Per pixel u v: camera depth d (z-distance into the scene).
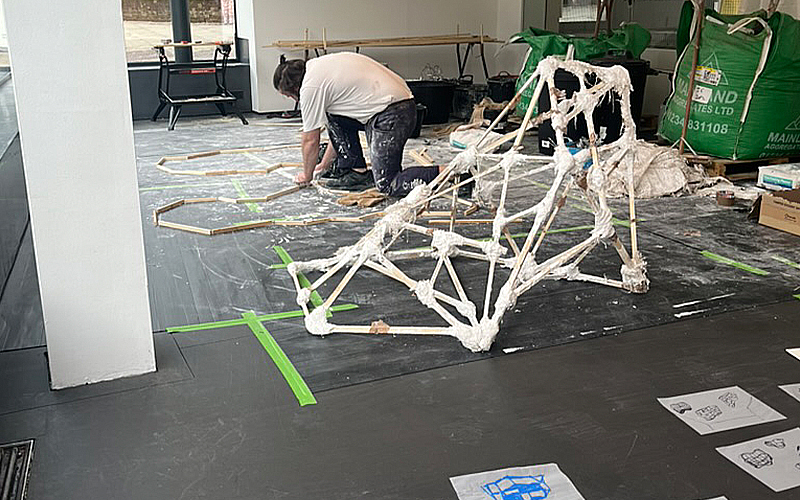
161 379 2.61
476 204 4.66
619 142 3.27
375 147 4.83
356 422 2.36
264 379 2.62
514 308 3.21
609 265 3.75
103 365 2.58
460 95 8.46
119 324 2.56
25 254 4.11
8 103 4.73
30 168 2.31
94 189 2.40
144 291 2.56
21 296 3.49
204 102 7.92
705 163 5.53
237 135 7.48
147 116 8.41
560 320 3.09
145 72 8.27
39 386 2.57
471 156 3.33
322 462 2.15
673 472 2.10
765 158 5.52
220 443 2.24
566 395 2.51
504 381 2.61
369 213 4.61
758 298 3.31
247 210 4.69
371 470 2.12
